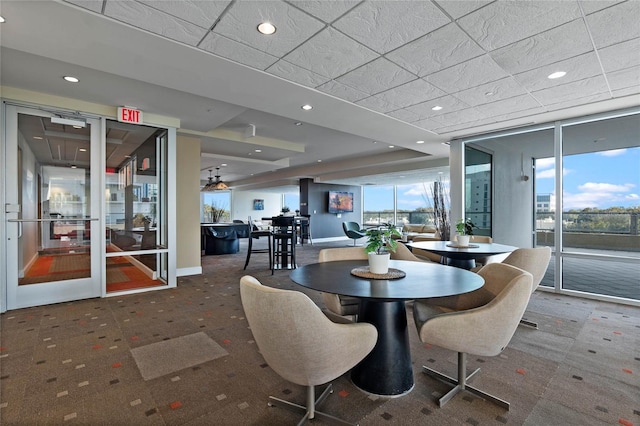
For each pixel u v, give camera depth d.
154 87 3.65
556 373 2.29
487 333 1.76
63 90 3.69
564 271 4.54
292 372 1.57
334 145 7.73
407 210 13.20
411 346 2.74
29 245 3.83
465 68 2.87
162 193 4.83
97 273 4.20
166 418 1.78
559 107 3.96
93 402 1.92
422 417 1.80
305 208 12.84
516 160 5.21
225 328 3.14
